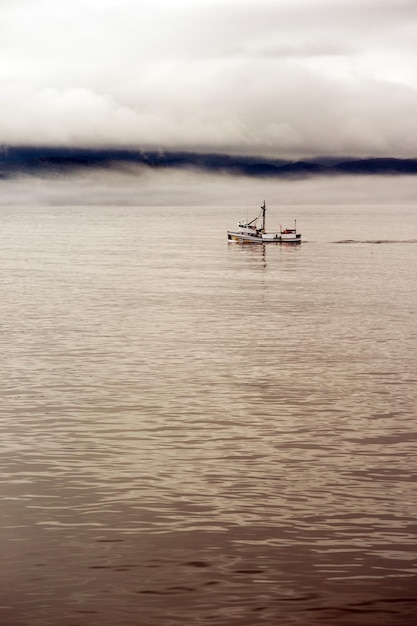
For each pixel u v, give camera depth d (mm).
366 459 41156
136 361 66750
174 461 40562
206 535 31828
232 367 64625
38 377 59938
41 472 38625
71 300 112062
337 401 53438
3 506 34438
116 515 33656
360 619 26266
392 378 60750
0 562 29469
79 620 26094
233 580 28500
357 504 35031
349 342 77625
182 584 28250
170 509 34312
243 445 43375
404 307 106562
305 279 147125
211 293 122438
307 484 37406
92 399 53281
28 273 158500
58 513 33750
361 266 179375
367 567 29406
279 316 96688
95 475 38312
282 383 58844
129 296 117562
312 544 31141
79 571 28969
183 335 81250
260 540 31453
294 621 26141
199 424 47500
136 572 28969
